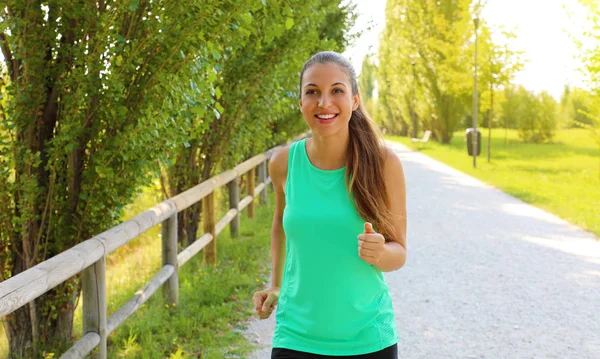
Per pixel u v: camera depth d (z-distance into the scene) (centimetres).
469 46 2883
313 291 252
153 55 476
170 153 520
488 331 564
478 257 853
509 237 990
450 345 531
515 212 1245
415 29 3841
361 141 253
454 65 3130
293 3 777
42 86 445
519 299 659
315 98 245
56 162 452
